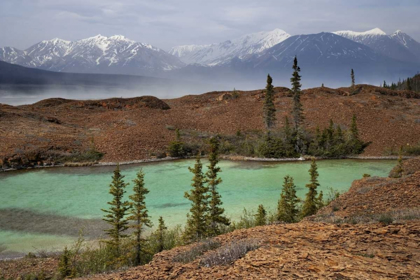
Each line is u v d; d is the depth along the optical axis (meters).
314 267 9.06
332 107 108.75
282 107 114.38
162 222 27.80
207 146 85.44
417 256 9.42
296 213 34.44
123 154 76.19
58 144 76.88
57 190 49.66
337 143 82.94
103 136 86.44
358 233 12.28
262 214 30.62
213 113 113.38
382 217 14.25
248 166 69.31
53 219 36.97
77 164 69.38
